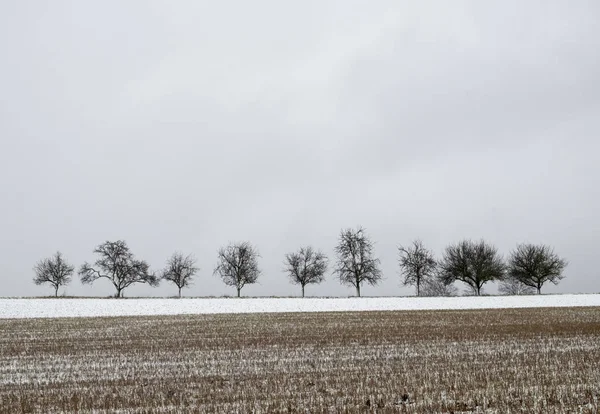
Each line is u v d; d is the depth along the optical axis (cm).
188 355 2112
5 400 1388
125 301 6072
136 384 1579
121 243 9569
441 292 9425
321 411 1230
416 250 8856
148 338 2684
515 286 10100
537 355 2019
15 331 3061
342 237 8788
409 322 3478
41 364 1941
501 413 1195
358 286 8675
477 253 8712
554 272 8706
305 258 9175
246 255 9250
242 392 1438
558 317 3806
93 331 3047
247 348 2288
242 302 5938
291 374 1692
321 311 4719
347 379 1593
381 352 2141
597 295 7019
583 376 1590
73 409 1284
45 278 9612
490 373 1655
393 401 1324
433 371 1714
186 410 1248
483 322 3428
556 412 1192
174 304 5631
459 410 1228
